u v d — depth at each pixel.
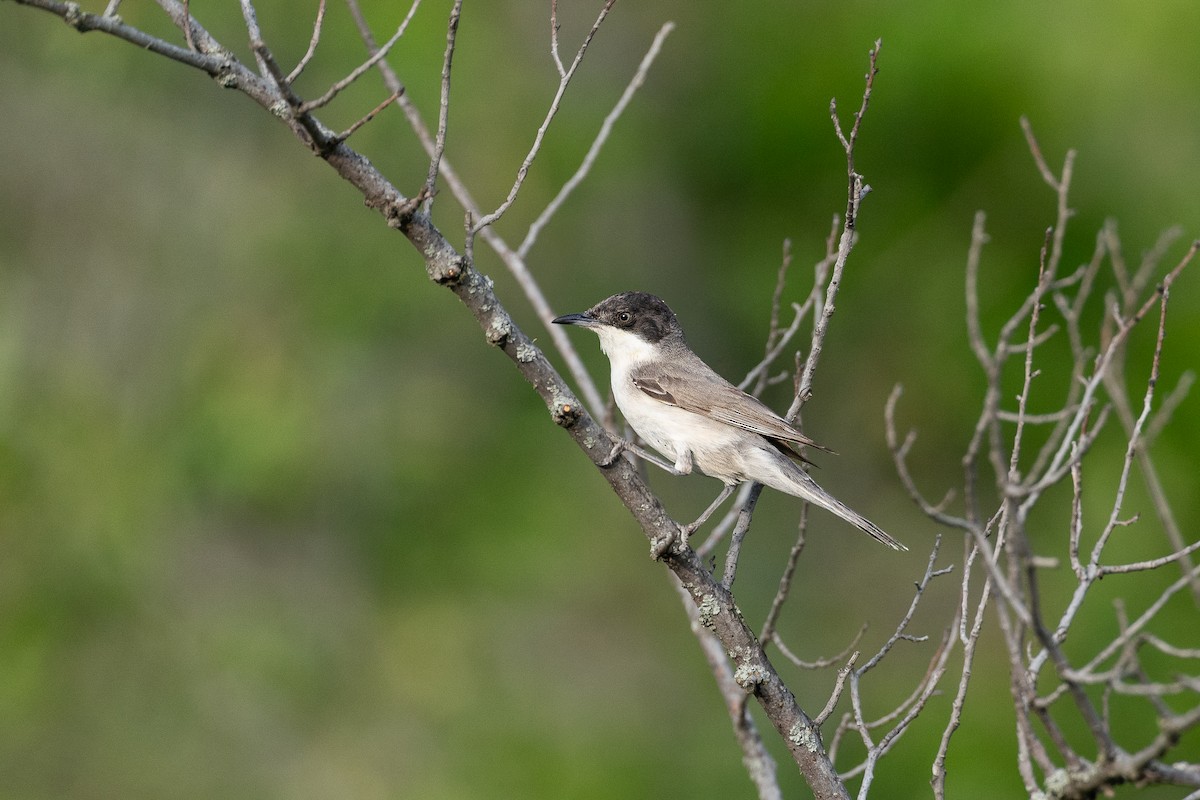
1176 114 15.28
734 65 17.81
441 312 16.72
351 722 15.45
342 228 16.69
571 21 18.03
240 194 16.89
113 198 16.86
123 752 14.95
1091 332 14.98
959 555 15.85
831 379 17.05
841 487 16.84
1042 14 15.78
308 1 16.42
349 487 16.41
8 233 16.64
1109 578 13.71
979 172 16.05
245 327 16.55
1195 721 4.66
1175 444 14.10
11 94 16.77
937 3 16.30
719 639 6.78
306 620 15.94
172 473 16.06
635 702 15.36
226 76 6.17
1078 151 15.48
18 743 14.72
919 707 6.45
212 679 15.49
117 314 16.59
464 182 16.89
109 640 15.51
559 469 16.80
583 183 17.09
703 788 14.29
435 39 16.56
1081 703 4.95
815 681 14.84
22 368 16.08
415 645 15.89
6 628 15.13
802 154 17.00
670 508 16.64
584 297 17.19
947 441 16.50
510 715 15.30
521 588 16.19
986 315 15.68
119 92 16.83
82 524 15.67
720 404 9.23
